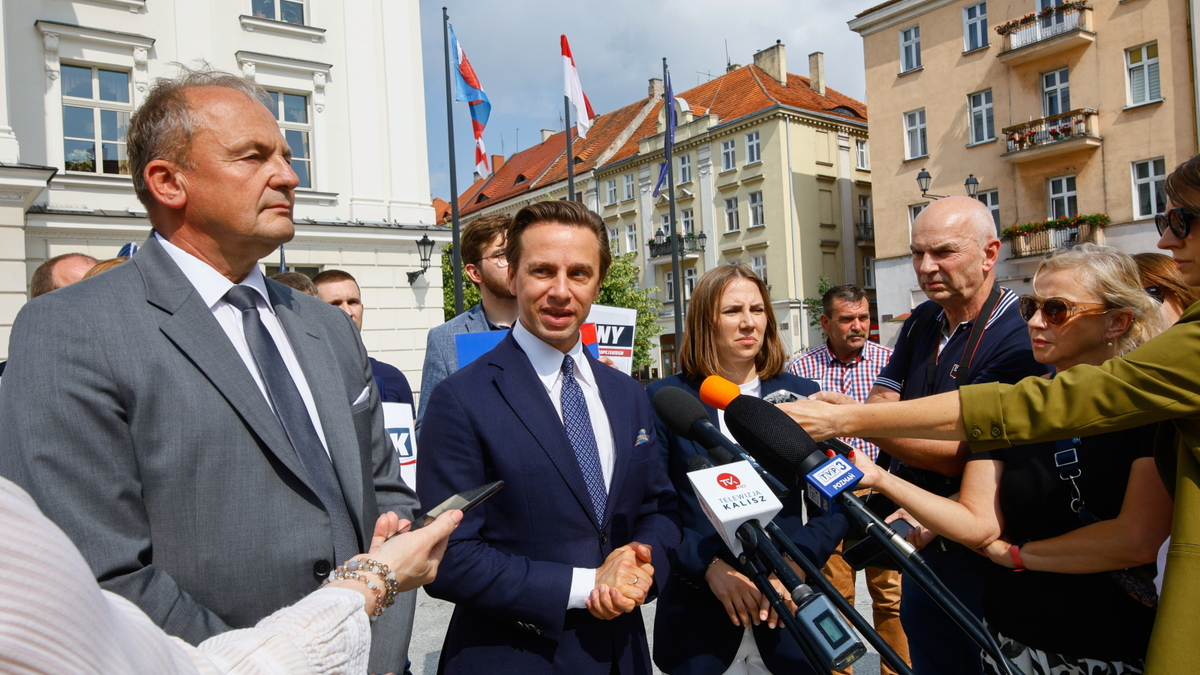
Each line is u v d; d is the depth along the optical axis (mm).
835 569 3322
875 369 4324
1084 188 17203
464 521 1806
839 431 1666
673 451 2350
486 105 13977
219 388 1407
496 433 1843
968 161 19328
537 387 1924
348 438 1635
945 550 2219
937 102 19922
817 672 1169
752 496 1389
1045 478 1762
